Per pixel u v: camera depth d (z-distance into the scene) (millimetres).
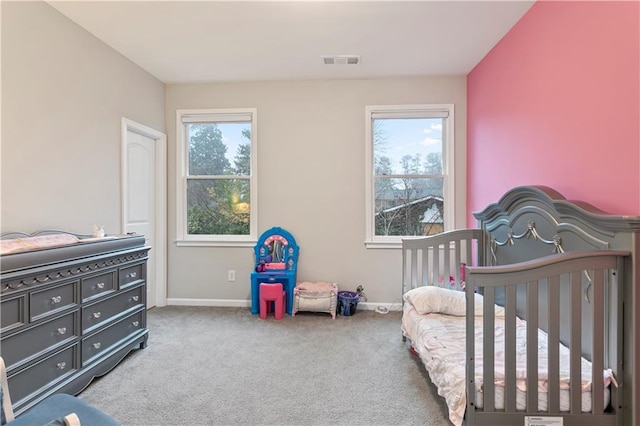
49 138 2191
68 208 2344
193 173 3684
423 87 3414
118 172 2850
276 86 3535
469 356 1429
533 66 2191
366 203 3473
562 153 1903
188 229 3670
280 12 2287
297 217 3541
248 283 3582
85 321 1920
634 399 1369
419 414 1689
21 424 1069
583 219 1598
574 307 1406
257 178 3562
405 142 3529
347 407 1747
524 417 1400
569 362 1445
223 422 1627
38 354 1621
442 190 3504
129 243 2342
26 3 2025
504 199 2305
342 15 2318
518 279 1416
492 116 2807
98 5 2186
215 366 2205
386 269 3475
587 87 1698
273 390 1910
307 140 3521
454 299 2297
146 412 1703
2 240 1678
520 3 2168
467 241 2920
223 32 2545
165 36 2602
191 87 3586
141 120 3188
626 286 1392
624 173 1478
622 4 1473
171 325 2986
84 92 2482
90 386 1954
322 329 2893
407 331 2367
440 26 2459
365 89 3465
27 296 1566
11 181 1945
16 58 1968
